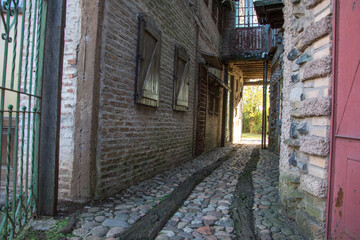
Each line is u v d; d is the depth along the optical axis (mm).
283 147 3467
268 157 9172
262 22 7699
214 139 11750
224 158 8625
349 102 2236
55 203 2969
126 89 4211
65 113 3541
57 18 2838
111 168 3891
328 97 2475
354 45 2191
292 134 3109
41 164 2934
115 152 3973
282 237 2727
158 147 5586
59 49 2846
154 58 5039
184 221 3086
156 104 5250
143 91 4602
